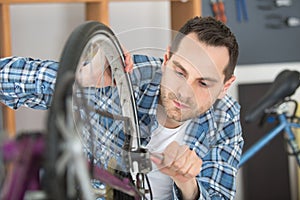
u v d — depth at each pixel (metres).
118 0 2.93
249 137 3.61
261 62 3.71
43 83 1.37
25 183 0.58
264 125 3.62
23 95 1.43
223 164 1.51
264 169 3.64
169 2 3.46
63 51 0.73
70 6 3.31
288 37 3.72
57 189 0.56
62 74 0.70
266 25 3.68
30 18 3.26
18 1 2.73
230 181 1.50
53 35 3.30
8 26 2.75
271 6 3.67
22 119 3.19
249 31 3.66
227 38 1.36
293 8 3.71
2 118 2.71
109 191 0.90
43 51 3.30
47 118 0.58
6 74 1.41
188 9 3.14
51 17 3.29
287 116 3.35
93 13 2.99
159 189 1.35
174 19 3.29
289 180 3.67
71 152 0.57
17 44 3.26
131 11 3.43
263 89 3.62
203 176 1.49
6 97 1.46
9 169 0.59
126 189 0.91
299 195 3.65
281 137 3.65
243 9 3.62
